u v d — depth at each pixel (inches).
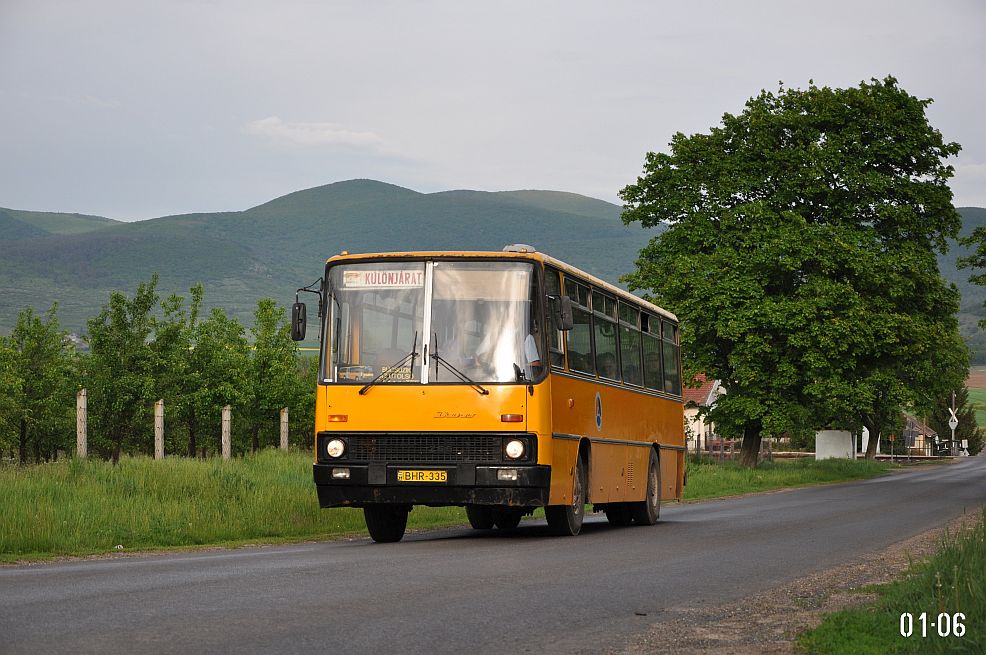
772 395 2182.6
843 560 634.2
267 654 332.5
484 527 908.0
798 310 2123.5
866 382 2260.1
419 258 741.3
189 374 1966.0
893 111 2251.5
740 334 2170.3
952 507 1226.0
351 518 911.7
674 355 1133.1
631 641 373.4
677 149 2358.5
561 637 375.9
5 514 722.8
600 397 852.6
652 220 2383.1
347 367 735.7
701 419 2377.0
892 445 5036.9
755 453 2359.7
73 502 812.0
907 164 2290.8
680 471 1136.2
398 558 610.5
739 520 1013.2
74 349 1983.3
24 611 404.5
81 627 371.2
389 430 723.4
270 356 2116.1
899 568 588.4
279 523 834.8
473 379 721.6
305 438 2244.1
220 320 2108.8
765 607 450.3
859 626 390.9
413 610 419.5
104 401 1844.2
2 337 1990.7
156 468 1093.8
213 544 738.8
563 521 794.2
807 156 2210.9
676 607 448.1
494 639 368.2
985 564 440.5
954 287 2268.7
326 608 419.5
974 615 359.9
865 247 2193.7
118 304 1873.8
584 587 498.3
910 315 2212.1
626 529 901.8
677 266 2230.6
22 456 1980.8
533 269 737.0
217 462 1354.6
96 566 573.3
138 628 370.9
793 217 2178.9
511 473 711.7
